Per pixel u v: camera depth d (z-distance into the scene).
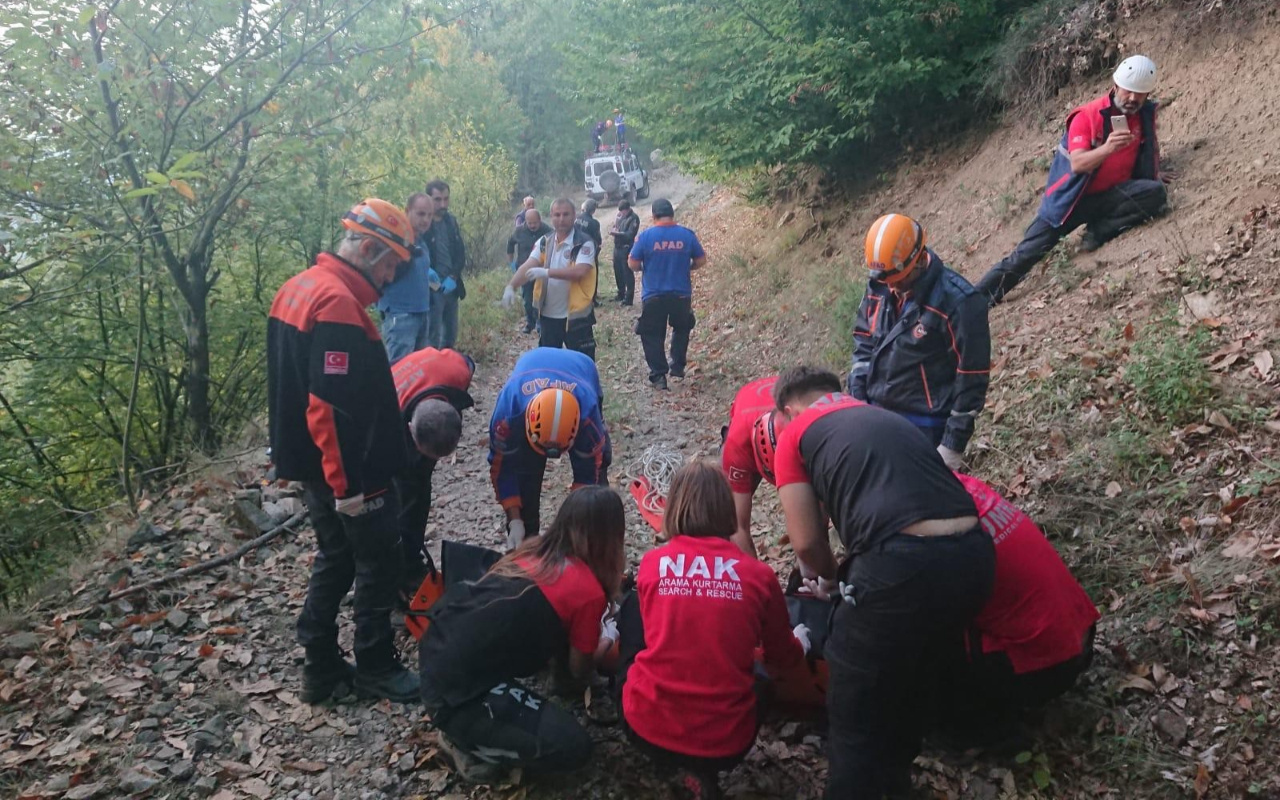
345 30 7.07
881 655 2.65
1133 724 3.16
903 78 9.02
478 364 9.63
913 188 9.59
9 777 3.36
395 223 3.49
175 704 3.81
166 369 8.46
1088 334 5.41
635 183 30.70
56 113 6.36
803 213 11.52
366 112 7.79
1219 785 2.88
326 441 3.34
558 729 3.18
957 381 3.79
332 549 3.70
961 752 3.27
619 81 11.23
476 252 16.92
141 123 6.49
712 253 14.12
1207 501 3.86
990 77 8.73
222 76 6.82
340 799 3.27
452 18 7.36
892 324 4.05
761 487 5.76
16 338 7.38
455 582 3.79
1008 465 4.68
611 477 6.28
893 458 2.73
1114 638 3.51
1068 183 5.95
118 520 5.90
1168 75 7.15
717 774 3.05
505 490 4.33
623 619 3.43
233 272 9.04
